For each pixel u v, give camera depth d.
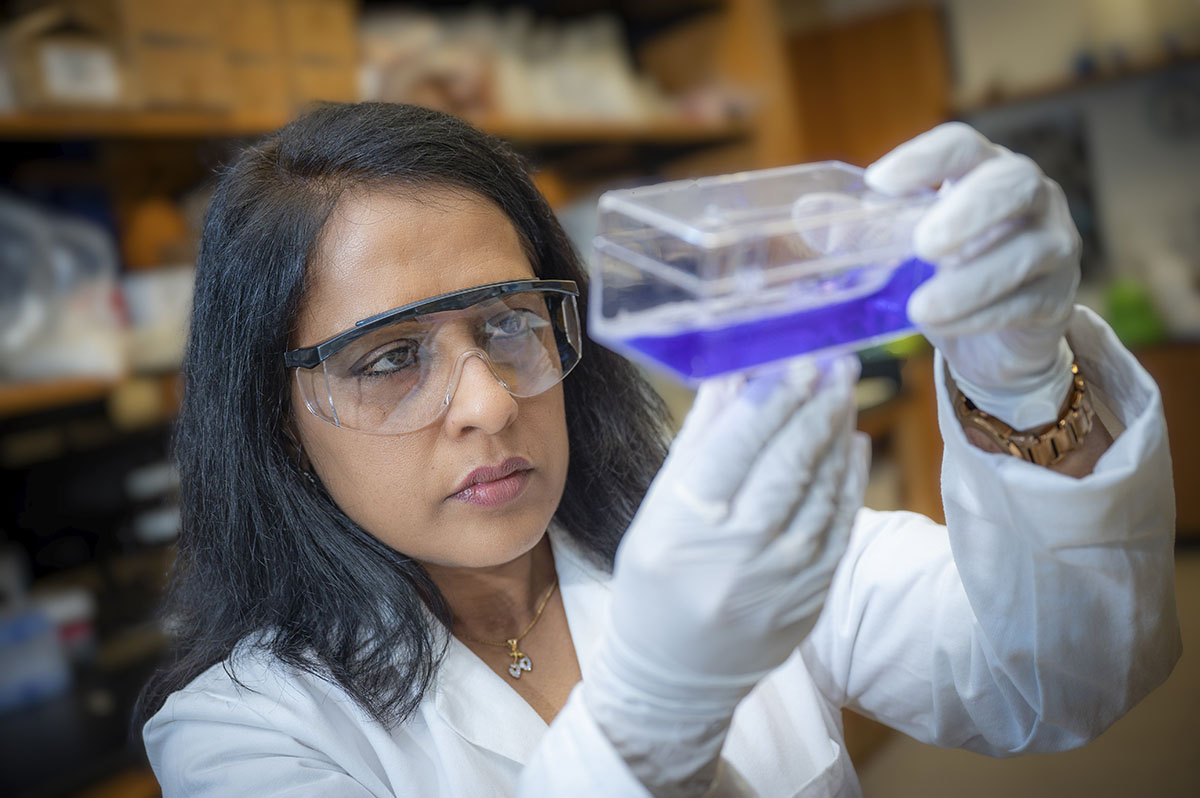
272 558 1.21
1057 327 0.82
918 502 4.17
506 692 1.18
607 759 0.83
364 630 1.18
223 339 1.17
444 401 1.07
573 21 3.97
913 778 3.27
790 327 0.73
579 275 1.35
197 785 1.11
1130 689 0.99
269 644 1.19
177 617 1.41
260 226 1.11
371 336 1.06
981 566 1.00
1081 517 0.87
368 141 1.10
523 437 1.10
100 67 2.42
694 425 0.84
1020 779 3.15
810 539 0.80
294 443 1.19
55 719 2.32
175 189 2.93
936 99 5.03
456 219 1.10
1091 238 5.16
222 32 2.65
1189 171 4.84
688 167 4.20
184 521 1.32
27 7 2.36
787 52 5.32
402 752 1.14
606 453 1.35
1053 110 5.13
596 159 4.05
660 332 0.70
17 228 2.40
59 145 2.68
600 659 0.87
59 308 2.46
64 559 2.56
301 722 1.13
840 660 1.33
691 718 0.83
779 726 1.25
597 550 1.33
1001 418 0.92
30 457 2.51
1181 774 3.01
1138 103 4.92
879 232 0.76
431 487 1.08
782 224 0.72
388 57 3.10
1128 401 0.92
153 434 2.71
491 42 3.40
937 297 0.75
